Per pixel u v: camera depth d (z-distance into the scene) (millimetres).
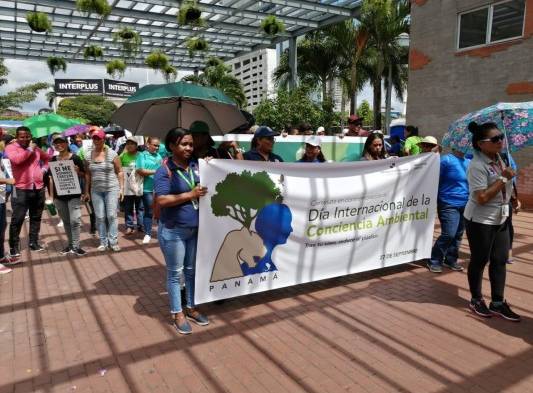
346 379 3074
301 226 4516
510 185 3885
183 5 13586
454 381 3031
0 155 6219
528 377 3066
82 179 7320
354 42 18625
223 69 24297
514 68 10195
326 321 4020
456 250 5461
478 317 4062
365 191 4859
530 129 4637
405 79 25641
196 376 3139
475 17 10922
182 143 3600
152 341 3666
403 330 3814
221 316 4156
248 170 4094
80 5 11336
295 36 19891
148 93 4621
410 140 7395
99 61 23766
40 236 7703
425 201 5352
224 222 4047
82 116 51031
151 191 6934
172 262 3746
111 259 6129
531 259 5891
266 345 3578
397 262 5293
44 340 3701
